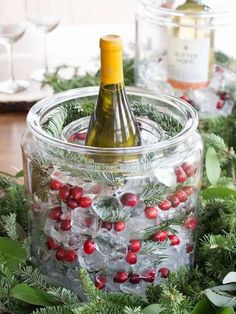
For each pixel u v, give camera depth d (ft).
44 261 2.33
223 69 3.76
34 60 5.49
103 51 2.17
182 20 3.64
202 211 2.52
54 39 5.72
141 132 2.44
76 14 6.93
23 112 4.33
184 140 2.23
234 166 2.89
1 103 4.29
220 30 3.70
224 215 2.45
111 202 2.14
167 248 2.24
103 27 5.92
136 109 2.53
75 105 2.51
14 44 5.70
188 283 2.29
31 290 2.17
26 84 4.86
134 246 2.17
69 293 2.15
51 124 2.38
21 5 4.98
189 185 2.26
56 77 3.99
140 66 3.97
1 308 2.19
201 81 3.65
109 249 2.17
